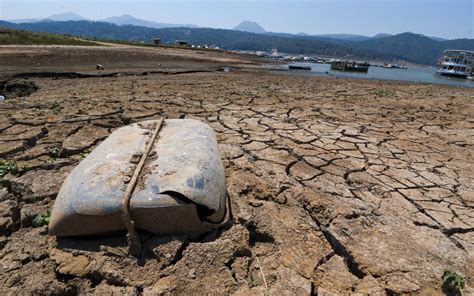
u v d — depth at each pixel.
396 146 5.19
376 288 2.29
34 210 2.97
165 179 2.50
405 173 4.16
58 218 2.45
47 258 2.44
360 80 17.52
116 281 2.24
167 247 2.39
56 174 3.62
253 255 2.57
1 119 5.63
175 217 2.43
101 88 9.36
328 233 2.85
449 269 2.50
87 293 2.19
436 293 2.27
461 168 4.43
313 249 2.66
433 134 6.03
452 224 3.07
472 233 2.97
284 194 3.41
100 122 5.59
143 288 2.18
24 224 2.88
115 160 2.75
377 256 2.59
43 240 2.60
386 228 2.95
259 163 4.19
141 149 2.95
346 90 11.57
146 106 7.00
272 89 10.65
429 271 2.46
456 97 11.23
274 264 2.47
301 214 3.11
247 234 2.68
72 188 2.52
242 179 3.57
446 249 2.72
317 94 10.05
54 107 6.64
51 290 2.21
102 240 2.49
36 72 11.78
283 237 2.74
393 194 3.59
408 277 2.39
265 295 2.16
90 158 2.88
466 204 3.46
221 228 2.67
